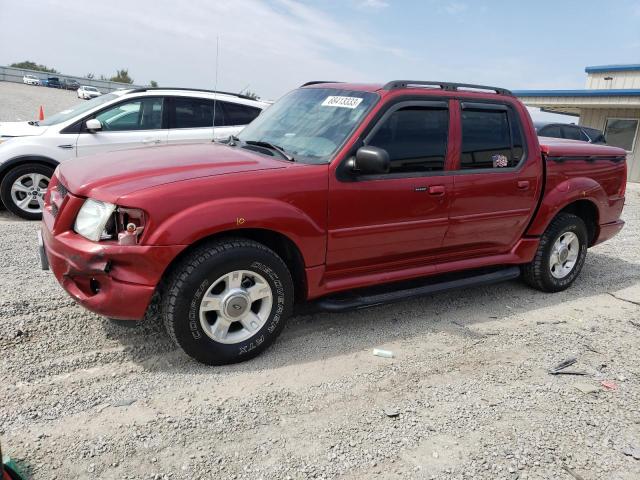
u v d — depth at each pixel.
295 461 2.65
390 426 2.98
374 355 3.81
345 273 3.96
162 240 3.08
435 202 4.18
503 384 3.53
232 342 3.47
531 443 2.92
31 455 2.54
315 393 3.26
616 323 4.73
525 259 5.09
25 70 56.06
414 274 4.32
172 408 3.00
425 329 4.33
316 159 3.73
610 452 2.89
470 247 4.64
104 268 3.08
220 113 7.99
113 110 7.42
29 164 6.93
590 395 3.45
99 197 3.16
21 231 6.28
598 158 5.47
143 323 3.94
